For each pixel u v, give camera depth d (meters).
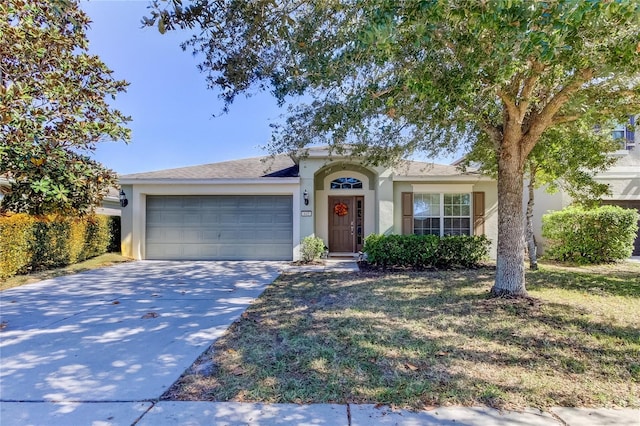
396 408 2.82
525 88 5.50
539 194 13.64
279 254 12.30
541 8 2.50
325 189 13.13
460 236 10.57
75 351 4.04
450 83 3.88
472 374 3.40
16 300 6.56
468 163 9.85
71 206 6.34
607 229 10.68
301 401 2.93
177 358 3.82
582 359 3.76
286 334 4.57
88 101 6.71
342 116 5.98
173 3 4.17
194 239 12.44
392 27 3.03
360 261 11.30
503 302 5.95
